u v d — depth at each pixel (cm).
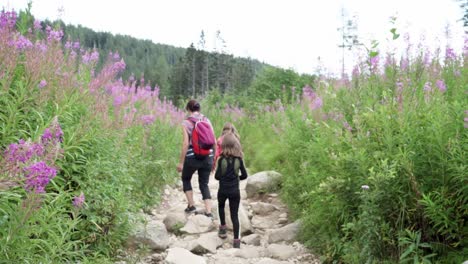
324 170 563
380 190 409
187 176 691
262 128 1339
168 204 772
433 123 405
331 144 565
